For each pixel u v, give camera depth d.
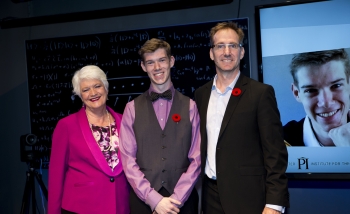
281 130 1.83
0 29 3.41
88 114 2.20
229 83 1.97
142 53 2.02
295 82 2.68
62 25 3.28
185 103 2.03
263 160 1.85
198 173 1.94
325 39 2.61
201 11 2.96
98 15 3.10
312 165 2.66
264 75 2.73
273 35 2.70
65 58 3.24
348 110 2.58
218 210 1.90
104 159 2.08
